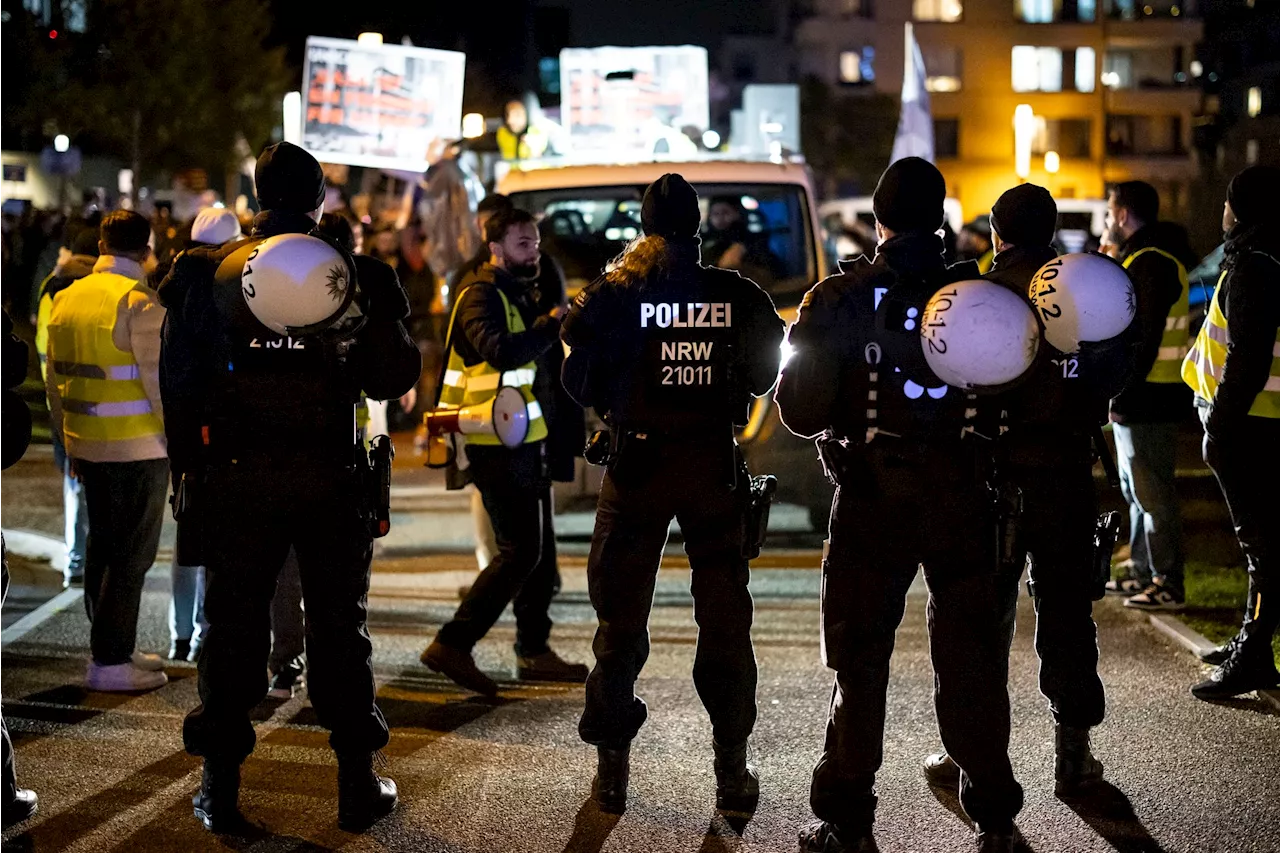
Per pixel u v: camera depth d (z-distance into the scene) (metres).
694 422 4.52
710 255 9.29
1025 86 56.53
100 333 5.71
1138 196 6.42
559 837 4.52
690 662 6.50
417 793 4.89
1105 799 4.72
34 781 4.98
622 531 4.58
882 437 4.06
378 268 4.39
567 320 4.53
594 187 9.54
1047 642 4.68
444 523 10.03
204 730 4.44
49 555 8.85
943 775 4.96
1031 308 3.78
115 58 32.25
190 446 4.37
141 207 29.84
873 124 53.28
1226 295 5.60
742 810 4.74
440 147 10.57
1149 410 6.92
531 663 6.24
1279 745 5.28
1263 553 5.67
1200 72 64.56
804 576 8.27
